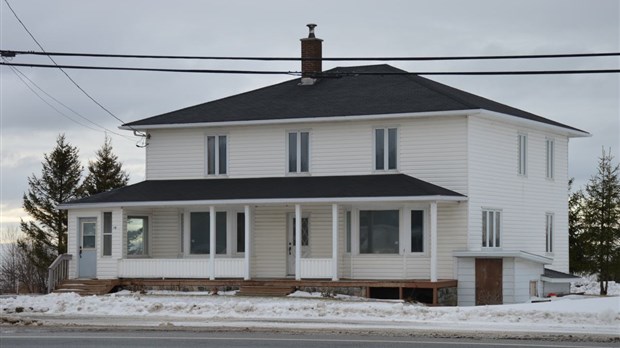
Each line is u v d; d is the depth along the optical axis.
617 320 26.92
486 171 39.88
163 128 43.66
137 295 38.25
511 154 41.69
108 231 41.84
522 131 42.56
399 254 39.12
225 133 43.12
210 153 43.47
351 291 37.62
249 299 36.09
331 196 38.06
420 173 39.62
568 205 48.72
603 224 48.41
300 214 38.81
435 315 28.70
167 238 43.28
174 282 40.19
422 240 39.00
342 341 22.41
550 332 24.47
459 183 38.81
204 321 28.20
